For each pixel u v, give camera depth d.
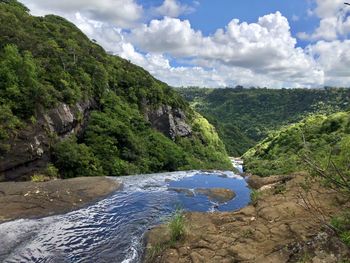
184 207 18.12
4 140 25.59
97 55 59.56
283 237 9.32
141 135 51.12
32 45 39.28
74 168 32.56
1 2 54.84
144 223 14.52
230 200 20.80
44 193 18.17
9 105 27.91
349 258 7.48
